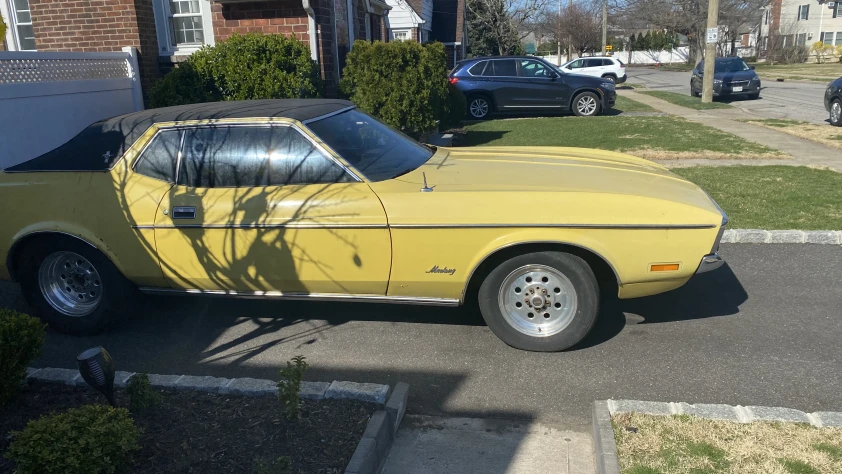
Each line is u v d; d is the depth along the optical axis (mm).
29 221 4688
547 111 19359
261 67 8828
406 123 10977
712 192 8188
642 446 3172
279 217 4270
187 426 3412
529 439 3488
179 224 4414
